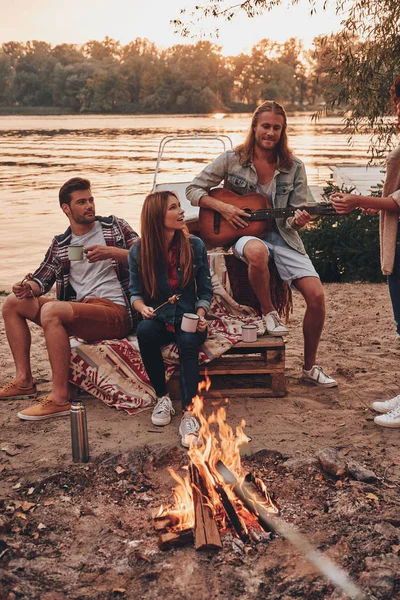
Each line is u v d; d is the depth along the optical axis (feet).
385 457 12.11
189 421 12.81
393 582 8.77
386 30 26.50
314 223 30.73
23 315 15.08
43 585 8.98
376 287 26.43
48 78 464.65
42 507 10.73
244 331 14.43
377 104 28.17
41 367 17.17
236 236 15.67
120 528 10.21
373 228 29.22
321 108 29.32
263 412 14.11
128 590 8.89
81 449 12.02
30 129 244.42
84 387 14.69
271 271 15.85
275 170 15.53
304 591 8.75
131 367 14.57
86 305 14.40
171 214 13.73
